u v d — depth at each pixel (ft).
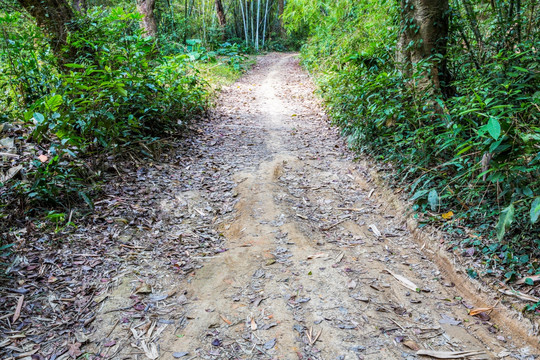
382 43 18.74
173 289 8.54
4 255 8.73
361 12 29.73
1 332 6.92
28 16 18.04
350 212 12.30
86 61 16.53
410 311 8.00
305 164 16.03
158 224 11.08
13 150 12.50
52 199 10.75
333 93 23.11
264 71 52.42
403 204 11.96
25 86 16.03
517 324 7.47
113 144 13.93
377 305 8.11
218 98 29.19
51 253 9.12
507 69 11.36
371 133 15.96
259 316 7.72
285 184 14.12
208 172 14.96
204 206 12.42
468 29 14.96
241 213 11.91
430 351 6.93
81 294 8.09
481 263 8.90
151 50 19.99
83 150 13.19
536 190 8.54
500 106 8.30
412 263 9.71
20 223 9.91
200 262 9.53
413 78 13.55
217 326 7.47
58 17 16.85
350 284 8.70
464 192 10.76
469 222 10.15
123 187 12.72
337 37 36.06
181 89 20.67
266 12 84.02
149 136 15.71
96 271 8.79
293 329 7.38
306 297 8.27
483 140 9.46
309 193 13.53
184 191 13.20
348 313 7.83
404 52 15.17
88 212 10.96
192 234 10.80
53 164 10.94
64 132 11.77
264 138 19.58
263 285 8.64
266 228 10.99
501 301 7.97
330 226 11.46
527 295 7.78
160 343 7.05
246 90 35.01
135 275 8.84
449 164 11.34
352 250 10.18
